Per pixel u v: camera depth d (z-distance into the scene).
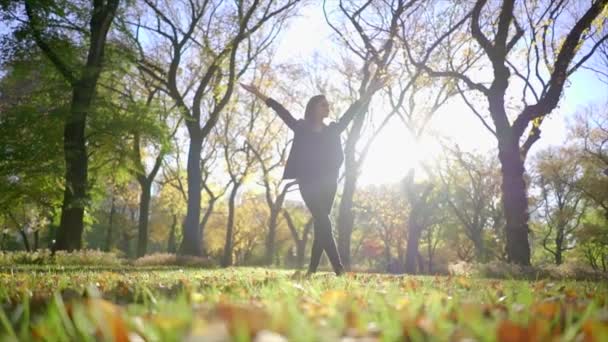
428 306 2.39
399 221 55.62
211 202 46.16
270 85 37.66
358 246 66.56
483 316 2.10
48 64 22.67
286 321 1.39
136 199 53.81
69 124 21.69
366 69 24.55
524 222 18.44
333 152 7.24
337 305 2.34
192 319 1.41
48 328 1.50
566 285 5.58
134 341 1.27
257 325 1.29
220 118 41.25
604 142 41.56
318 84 36.78
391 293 3.13
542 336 1.30
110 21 22.38
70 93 23.45
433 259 69.69
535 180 49.97
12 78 23.95
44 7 19.86
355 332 1.37
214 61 27.02
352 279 6.04
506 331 1.24
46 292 3.59
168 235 62.19
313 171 7.16
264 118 42.38
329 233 7.29
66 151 21.31
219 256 68.00
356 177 28.61
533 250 66.38
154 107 25.77
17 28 20.61
